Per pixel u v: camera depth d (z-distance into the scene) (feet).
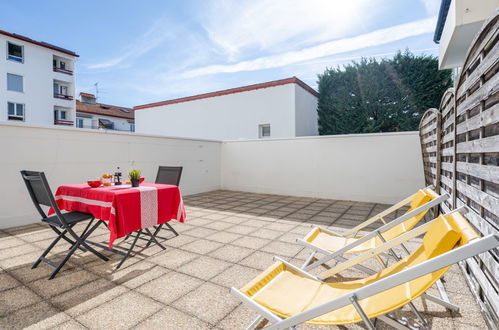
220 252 10.78
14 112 64.95
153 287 7.98
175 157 24.63
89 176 17.93
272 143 26.91
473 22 13.80
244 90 36.73
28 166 15.08
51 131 16.03
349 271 9.10
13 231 13.62
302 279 5.88
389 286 3.89
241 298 4.89
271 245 11.61
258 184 27.76
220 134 38.83
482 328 6.06
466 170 6.93
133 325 6.22
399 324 4.62
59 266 8.73
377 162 22.15
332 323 4.45
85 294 7.57
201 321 6.37
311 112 39.09
